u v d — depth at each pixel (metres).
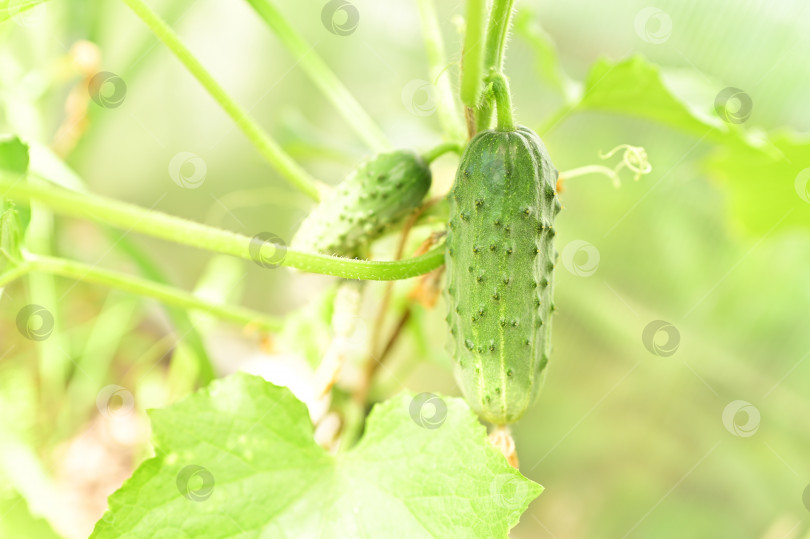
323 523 0.70
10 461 0.82
